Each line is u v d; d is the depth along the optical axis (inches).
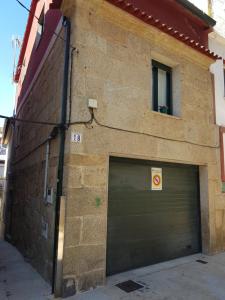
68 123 160.6
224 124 269.3
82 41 171.2
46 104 223.5
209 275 181.6
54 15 221.9
